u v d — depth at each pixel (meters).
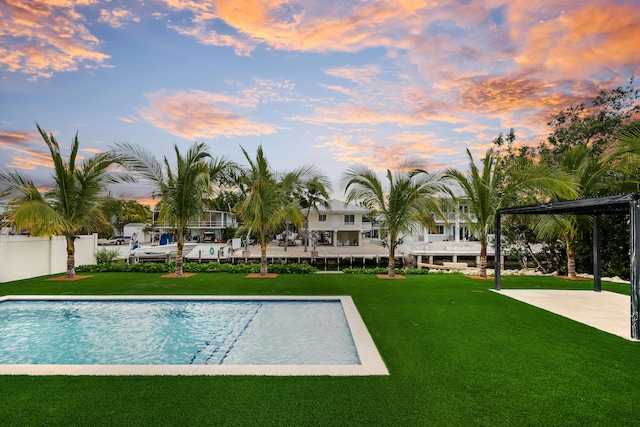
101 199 12.38
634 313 5.28
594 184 11.29
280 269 13.40
